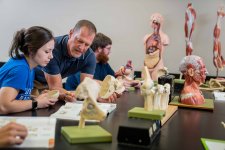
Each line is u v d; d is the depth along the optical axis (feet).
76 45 6.63
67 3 12.30
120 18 12.00
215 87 8.77
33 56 5.25
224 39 11.16
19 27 12.73
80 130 3.34
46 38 5.23
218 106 5.87
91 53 7.43
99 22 12.17
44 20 12.55
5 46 12.90
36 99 4.93
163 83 5.74
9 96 4.65
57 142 3.09
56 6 12.39
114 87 5.56
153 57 9.29
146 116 3.82
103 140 3.15
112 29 12.11
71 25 12.37
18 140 2.83
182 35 11.53
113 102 5.53
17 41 5.27
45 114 4.39
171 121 4.36
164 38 9.45
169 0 11.52
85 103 3.46
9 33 12.84
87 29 6.54
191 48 10.45
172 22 11.58
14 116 4.17
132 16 11.89
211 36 11.35
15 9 12.72
